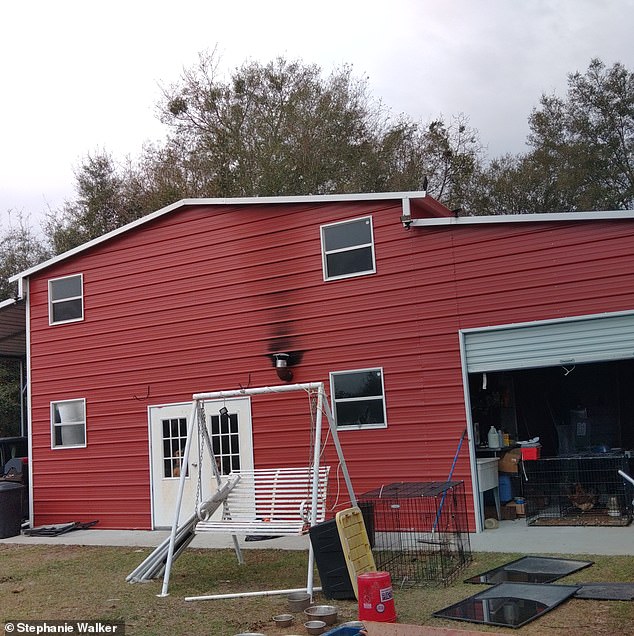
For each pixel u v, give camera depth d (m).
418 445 10.27
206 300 12.33
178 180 25.33
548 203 27.73
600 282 9.34
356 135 26.58
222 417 11.95
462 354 10.09
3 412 23.14
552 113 28.91
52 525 13.05
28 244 27.58
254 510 8.39
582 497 10.38
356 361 10.88
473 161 28.75
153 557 8.24
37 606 7.28
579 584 6.65
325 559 6.96
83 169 27.00
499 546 8.66
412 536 9.52
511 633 5.42
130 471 12.73
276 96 26.33
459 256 10.26
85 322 13.52
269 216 11.90
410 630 5.18
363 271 10.98
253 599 7.11
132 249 13.18
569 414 12.45
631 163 27.30
